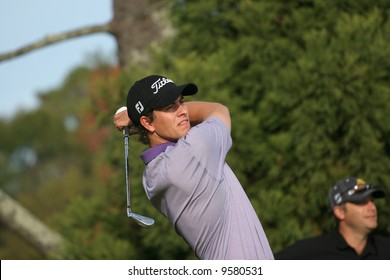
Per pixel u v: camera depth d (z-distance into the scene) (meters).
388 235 20.67
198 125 10.13
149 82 10.16
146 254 22.06
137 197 20.59
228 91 21.05
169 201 10.05
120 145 21.09
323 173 20.38
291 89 20.52
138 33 25.03
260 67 21.36
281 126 21.28
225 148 10.06
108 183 23.52
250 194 20.88
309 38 20.78
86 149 105.62
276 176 20.70
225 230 9.88
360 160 20.28
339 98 20.22
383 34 20.69
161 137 10.20
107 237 22.39
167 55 23.11
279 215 20.48
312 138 20.39
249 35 21.78
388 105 20.14
